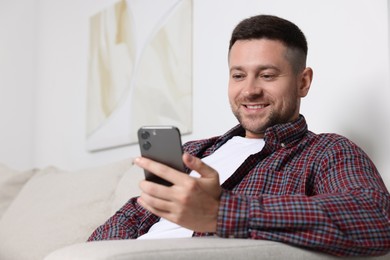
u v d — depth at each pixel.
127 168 1.97
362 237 0.93
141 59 2.41
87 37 2.85
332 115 1.62
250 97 1.35
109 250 0.79
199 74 2.12
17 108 3.33
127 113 2.46
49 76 3.15
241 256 0.87
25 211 2.06
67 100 2.97
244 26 1.37
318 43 1.69
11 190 2.44
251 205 0.93
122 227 1.35
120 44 2.56
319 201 0.94
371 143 1.50
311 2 1.72
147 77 2.36
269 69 1.33
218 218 0.91
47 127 3.12
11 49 3.41
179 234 1.22
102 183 1.94
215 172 0.90
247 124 1.37
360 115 1.54
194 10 2.17
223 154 1.39
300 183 1.17
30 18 3.34
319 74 1.68
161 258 0.81
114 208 1.80
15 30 3.40
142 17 2.44
